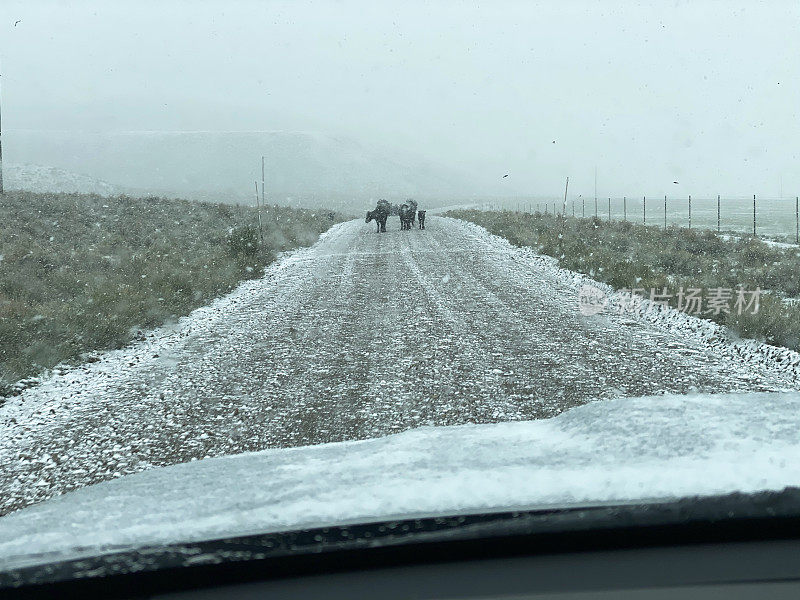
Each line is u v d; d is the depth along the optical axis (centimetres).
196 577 194
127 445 667
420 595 180
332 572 196
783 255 2217
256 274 1878
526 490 209
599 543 198
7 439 705
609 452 249
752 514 195
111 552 189
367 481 239
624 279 1493
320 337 1098
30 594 189
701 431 264
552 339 1028
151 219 3297
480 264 1912
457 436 322
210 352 1035
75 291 1570
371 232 3278
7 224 2544
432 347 998
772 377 816
